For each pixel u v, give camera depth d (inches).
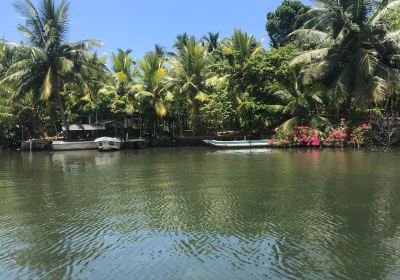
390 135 1109.1
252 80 1337.4
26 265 298.8
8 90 1492.4
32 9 1407.5
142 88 1562.5
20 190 593.3
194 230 367.2
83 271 285.6
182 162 901.8
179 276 272.1
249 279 264.2
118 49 1726.1
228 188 553.9
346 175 633.6
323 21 1173.1
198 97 1514.5
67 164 945.5
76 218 422.0
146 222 398.3
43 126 1727.4
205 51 1668.3
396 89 1091.3
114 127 1637.6
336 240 330.0
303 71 1217.4
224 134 1528.1
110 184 621.0
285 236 343.3
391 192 500.7
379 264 281.6
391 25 1174.3
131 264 294.8
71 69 1429.6
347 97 1156.5
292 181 593.9
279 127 1248.8
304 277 265.0
